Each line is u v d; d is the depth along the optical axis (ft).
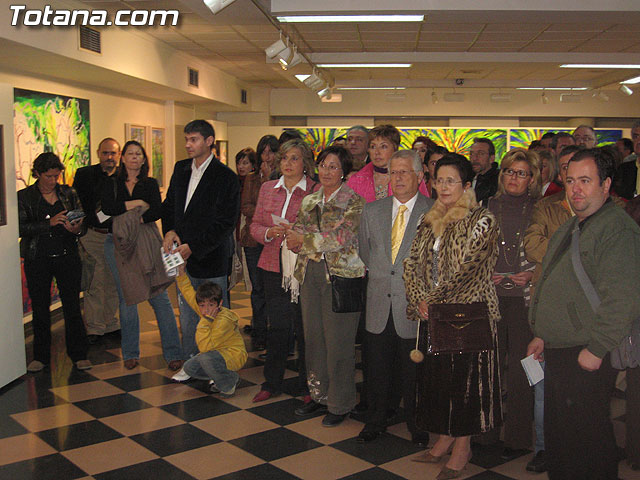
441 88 49.52
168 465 11.39
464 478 10.96
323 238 12.44
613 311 8.43
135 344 17.28
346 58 34.45
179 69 31.63
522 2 21.04
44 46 18.83
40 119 23.39
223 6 17.71
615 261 8.55
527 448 11.84
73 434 12.76
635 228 8.73
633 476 11.20
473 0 21.17
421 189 13.70
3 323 15.47
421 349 10.86
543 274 9.56
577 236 9.05
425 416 10.69
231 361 14.83
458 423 10.39
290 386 15.87
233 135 48.67
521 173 11.41
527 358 10.43
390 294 11.85
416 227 11.70
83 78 25.45
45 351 17.13
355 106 51.44
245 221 20.71
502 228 11.60
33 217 16.69
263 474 11.05
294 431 12.99
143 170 16.71
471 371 10.37
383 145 13.91
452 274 10.39
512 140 48.65
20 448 12.09
